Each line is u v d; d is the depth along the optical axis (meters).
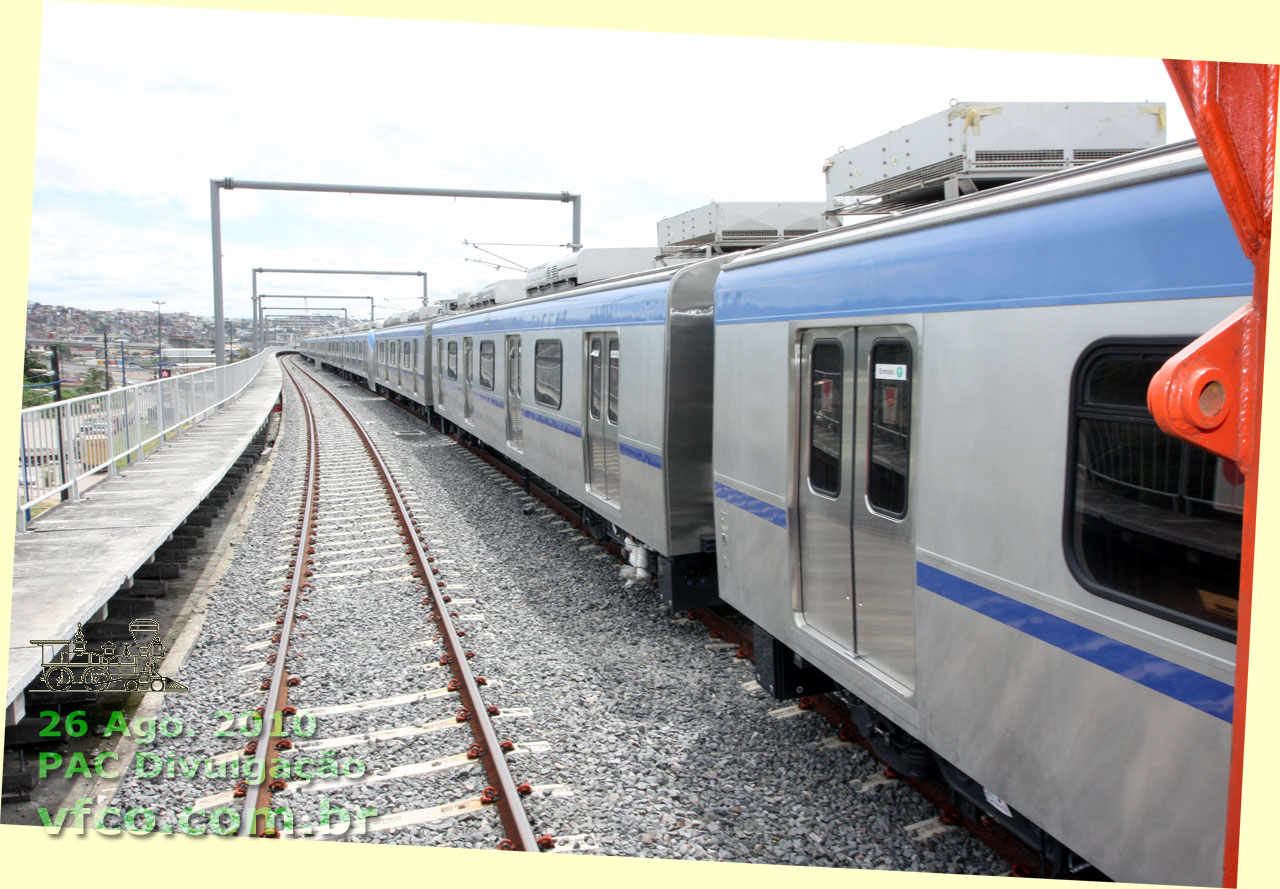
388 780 4.50
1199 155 2.54
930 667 3.65
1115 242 2.73
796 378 4.71
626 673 5.84
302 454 16.88
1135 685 2.68
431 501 11.67
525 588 7.76
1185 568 2.53
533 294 11.68
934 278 3.52
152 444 11.83
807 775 4.52
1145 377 2.64
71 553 6.36
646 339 6.69
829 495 4.49
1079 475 2.87
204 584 8.34
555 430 9.54
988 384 3.24
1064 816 3.00
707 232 7.00
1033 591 3.06
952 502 3.45
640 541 7.18
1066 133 4.15
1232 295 2.38
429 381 20.98
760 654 5.34
